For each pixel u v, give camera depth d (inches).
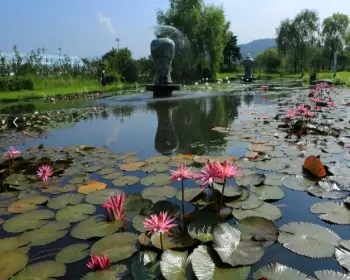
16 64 637.3
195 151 125.8
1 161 122.6
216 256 52.6
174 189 86.4
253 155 113.0
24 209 79.7
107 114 253.3
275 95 366.6
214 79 1013.2
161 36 389.7
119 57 891.4
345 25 1493.6
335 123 170.7
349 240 57.3
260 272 48.5
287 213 70.5
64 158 123.6
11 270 54.4
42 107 345.1
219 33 976.9
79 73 744.3
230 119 200.4
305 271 50.1
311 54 1331.2
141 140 150.8
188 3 966.4
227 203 75.4
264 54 2123.5
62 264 55.7
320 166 90.6
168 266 50.8
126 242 60.7
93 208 78.2
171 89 366.9
